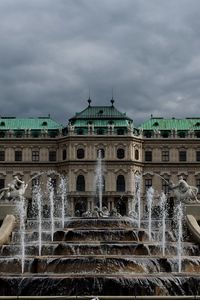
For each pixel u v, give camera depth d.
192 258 61.97
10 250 68.25
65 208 179.00
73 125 183.38
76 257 59.81
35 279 53.72
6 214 78.81
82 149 181.88
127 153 181.75
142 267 59.41
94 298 44.50
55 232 73.69
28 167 186.38
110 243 66.00
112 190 180.38
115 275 54.19
